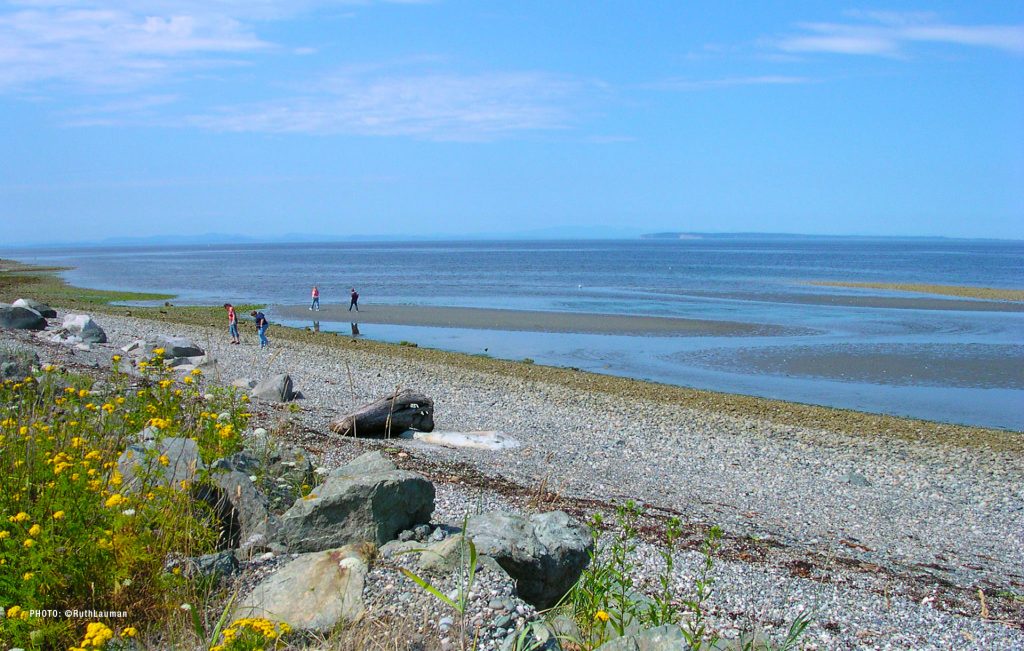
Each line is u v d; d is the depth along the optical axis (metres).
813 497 16.30
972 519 15.52
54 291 73.56
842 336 44.38
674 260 161.62
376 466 8.21
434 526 8.12
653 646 5.39
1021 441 23.09
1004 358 37.22
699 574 9.89
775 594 9.60
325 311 57.12
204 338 38.31
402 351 37.47
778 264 140.25
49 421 9.41
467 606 5.84
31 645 4.86
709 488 16.27
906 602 9.98
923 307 59.84
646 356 38.12
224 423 10.27
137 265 146.25
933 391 30.59
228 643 4.45
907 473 19.44
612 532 11.26
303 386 25.03
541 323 50.25
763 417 25.39
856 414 26.08
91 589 5.62
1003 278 98.75
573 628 5.94
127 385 13.99
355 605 5.85
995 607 10.20
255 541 7.33
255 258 188.38
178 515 6.78
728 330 46.94
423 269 124.69
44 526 5.79
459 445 17.56
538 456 17.38
